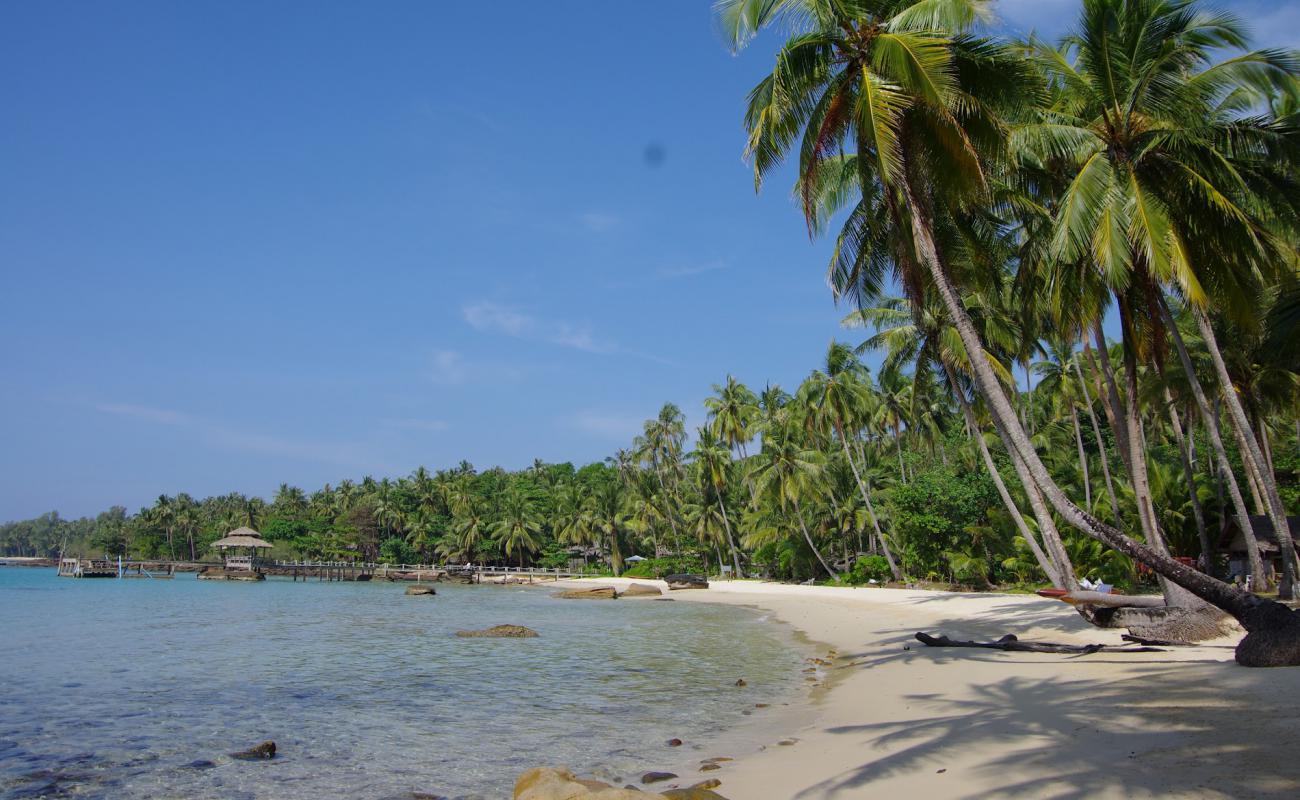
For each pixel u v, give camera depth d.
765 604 47.66
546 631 33.69
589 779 9.00
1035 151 18.20
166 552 127.19
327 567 99.94
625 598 60.22
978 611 30.47
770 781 9.61
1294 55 16.44
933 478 47.19
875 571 53.81
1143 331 22.05
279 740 13.78
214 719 15.62
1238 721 9.16
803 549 65.44
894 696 14.70
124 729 14.80
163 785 11.12
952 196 16.70
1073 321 21.36
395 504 114.81
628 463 98.44
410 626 36.66
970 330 15.16
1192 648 16.69
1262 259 17.41
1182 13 18.08
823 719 13.66
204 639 30.78
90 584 85.94
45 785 11.21
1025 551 40.62
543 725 14.62
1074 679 13.67
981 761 9.01
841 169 21.48
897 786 8.52
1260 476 23.94
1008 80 15.92
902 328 31.03
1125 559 34.62
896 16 15.30
